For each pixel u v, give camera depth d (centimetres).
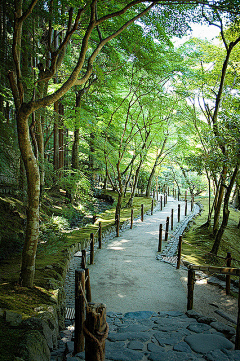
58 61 927
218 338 384
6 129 871
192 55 1334
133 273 798
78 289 374
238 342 366
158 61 1173
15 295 458
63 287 600
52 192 1639
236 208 2292
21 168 1017
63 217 1378
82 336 373
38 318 387
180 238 848
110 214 1736
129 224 1521
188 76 1279
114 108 1461
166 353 341
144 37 1034
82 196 1811
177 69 1302
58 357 360
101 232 1158
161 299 629
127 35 1027
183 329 430
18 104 480
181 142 1791
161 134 1995
